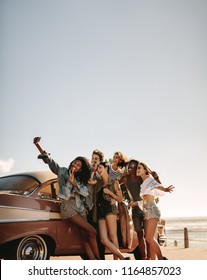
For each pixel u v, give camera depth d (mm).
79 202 6465
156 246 6688
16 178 6613
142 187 6789
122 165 7254
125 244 6895
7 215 5973
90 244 6527
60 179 6445
